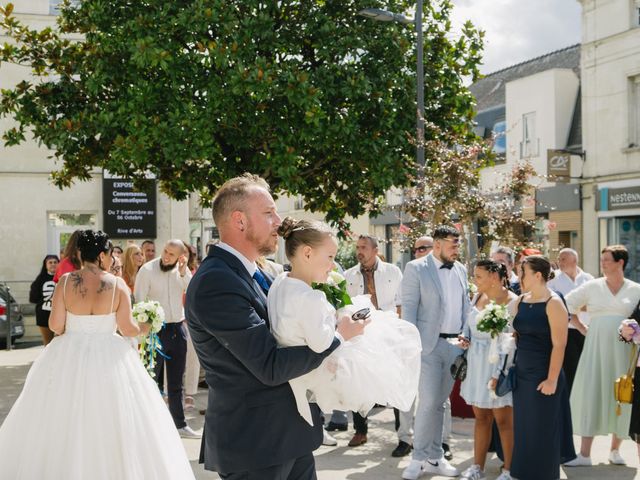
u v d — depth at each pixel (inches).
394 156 473.4
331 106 449.7
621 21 773.9
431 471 247.9
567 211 844.0
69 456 182.9
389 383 119.0
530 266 222.4
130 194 716.0
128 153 426.6
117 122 436.8
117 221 714.8
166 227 730.8
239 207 120.8
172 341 301.3
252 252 122.9
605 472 255.3
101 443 185.2
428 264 254.1
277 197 490.0
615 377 266.5
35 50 495.5
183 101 431.2
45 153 716.0
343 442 295.0
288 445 116.3
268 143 453.4
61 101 485.1
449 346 249.0
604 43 794.8
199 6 415.5
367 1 474.0
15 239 712.4
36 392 189.5
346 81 442.3
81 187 723.4
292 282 118.3
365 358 117.6
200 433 304.3
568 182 834.2
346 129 442.0
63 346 193.5
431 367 247.8
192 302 115.8
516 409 223.9
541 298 222.7
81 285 197.0
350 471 252.5
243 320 112.0
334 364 116.0
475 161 416.8
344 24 476.4
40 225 717.9
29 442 185.2
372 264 319.0
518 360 224.2
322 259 122.6
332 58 462.6
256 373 110.9
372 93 457.4
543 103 898.7
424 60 508.1
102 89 468.4
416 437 246.8
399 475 247.8
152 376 282.0
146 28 424.8
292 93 415.8
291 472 121.7
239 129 446.0
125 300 202.7
